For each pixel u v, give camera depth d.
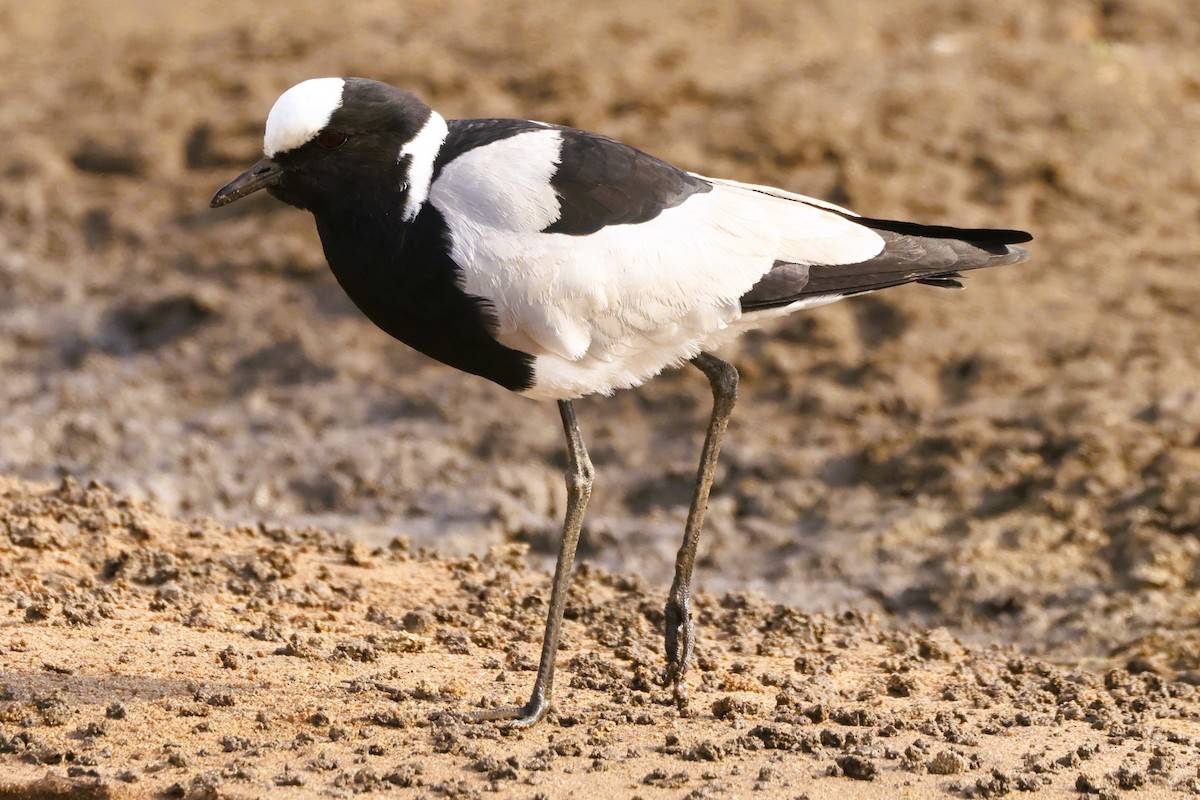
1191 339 15.20
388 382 15.95
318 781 7.24
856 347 15.66
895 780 7.44
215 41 23.05
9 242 18.55
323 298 17.28
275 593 10.20
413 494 14.25
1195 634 10.84
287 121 7.98
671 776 7.36
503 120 8.55
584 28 22.36
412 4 24.75
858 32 23.22
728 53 21.91
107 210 19.06
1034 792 7.34
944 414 14.46
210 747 7.61
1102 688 9.65
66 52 23.72
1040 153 18.61
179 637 9.20
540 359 8.27
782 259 8.73
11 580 9.87
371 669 8.93
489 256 7.99
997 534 12.53
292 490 14.35
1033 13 23.72
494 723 8.06
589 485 8.44
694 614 10.69
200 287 17.47
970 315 15.92
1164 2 24.03
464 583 10.75
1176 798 7.31
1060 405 14.12
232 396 15.95
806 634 10.45
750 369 15.44
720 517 13.56
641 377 8.73
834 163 18.36
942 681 9.58
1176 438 13.27
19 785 7.13
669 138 18.70
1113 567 11.98
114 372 16.42
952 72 20.66
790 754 7.79
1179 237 17.45
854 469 13.98
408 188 8.10
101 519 11.16
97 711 7.96
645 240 8.27
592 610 10.38
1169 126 19.83
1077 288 16.41
